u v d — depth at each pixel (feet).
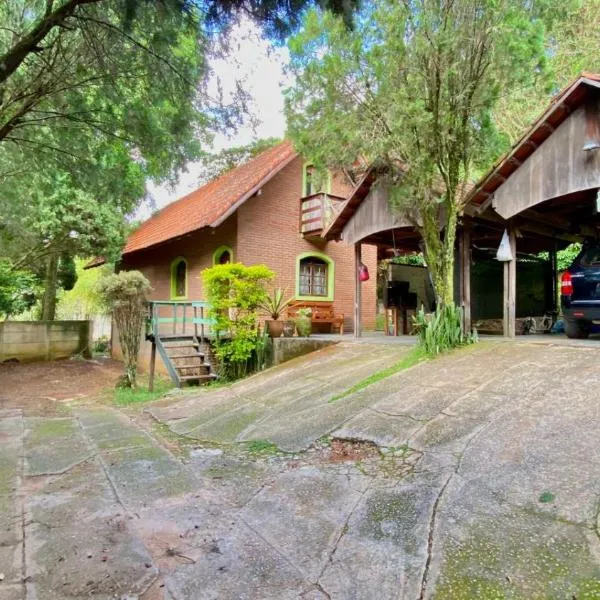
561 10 21.27
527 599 6.83
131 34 18.17
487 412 14.43
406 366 21.94
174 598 7.34
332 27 20.43
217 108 21.89
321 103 22.74
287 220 46.19
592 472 10.03
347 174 29.71
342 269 50.57
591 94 21.40
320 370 26.00
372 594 7.23
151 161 25.79
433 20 20.47
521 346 22.53
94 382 38.68
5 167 30.55
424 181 23.06
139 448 16.48
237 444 16.20
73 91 21.12
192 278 48.47
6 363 47.14
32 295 58.54
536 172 23.40
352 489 11.28
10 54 14.90
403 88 20.90
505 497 9.71
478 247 39.01
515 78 20.51
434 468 11.60
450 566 7.78
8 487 12.62
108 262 52.65
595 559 7.50
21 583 7.80
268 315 42.37
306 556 8.47
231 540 9.20
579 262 24.94
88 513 10.72
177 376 31.83
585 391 14.73
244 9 14.71
